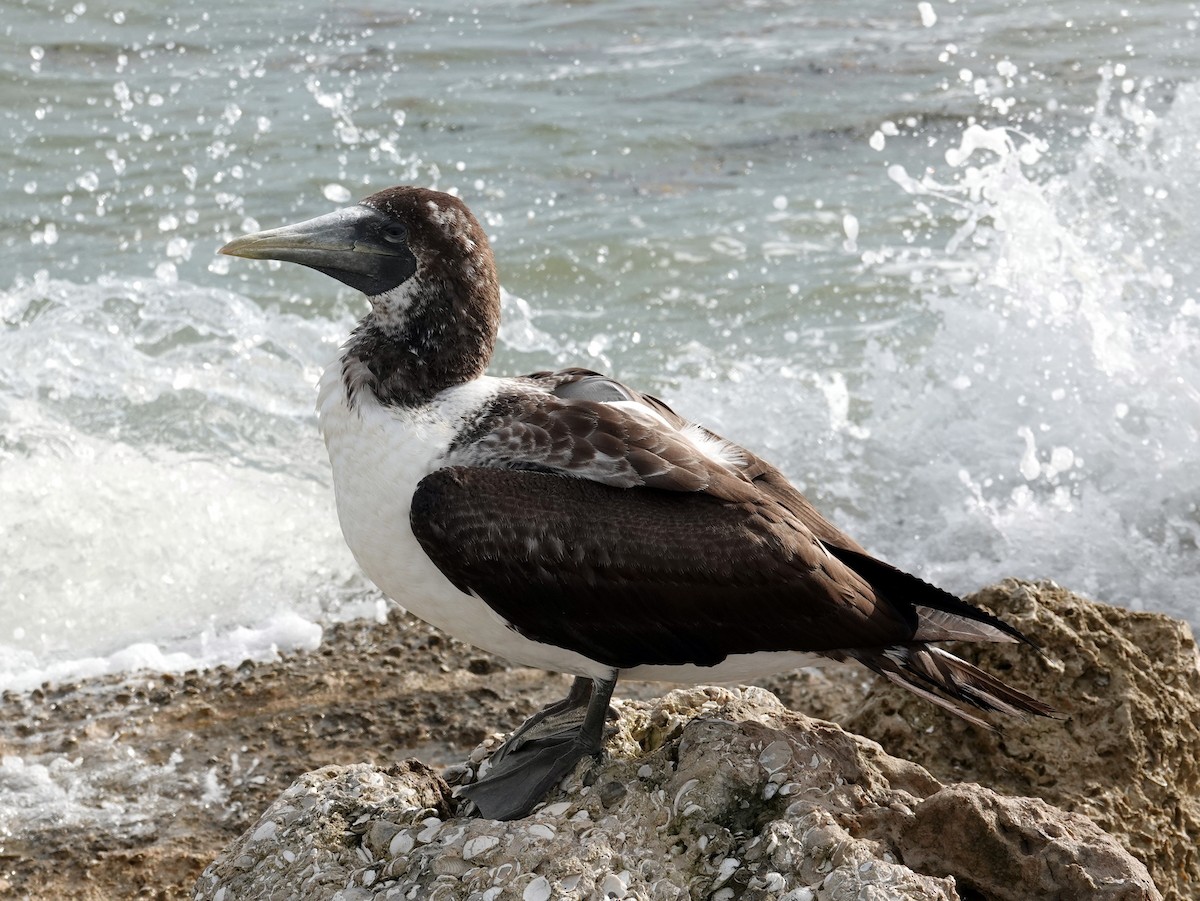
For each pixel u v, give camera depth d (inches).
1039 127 597.0
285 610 361.4
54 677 333.7
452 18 729.6
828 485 411.2
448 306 222.5
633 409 219.3
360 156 579.5
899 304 486.3
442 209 224.2
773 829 193.8
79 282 486.3
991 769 252.4
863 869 183.0
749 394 444.1
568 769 214.7
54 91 621.9
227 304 477.7
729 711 220.1
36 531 376.5
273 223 530.3
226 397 433.7
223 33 693.3
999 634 212.1
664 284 501.4
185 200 543.2
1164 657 267.7
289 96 630.5
